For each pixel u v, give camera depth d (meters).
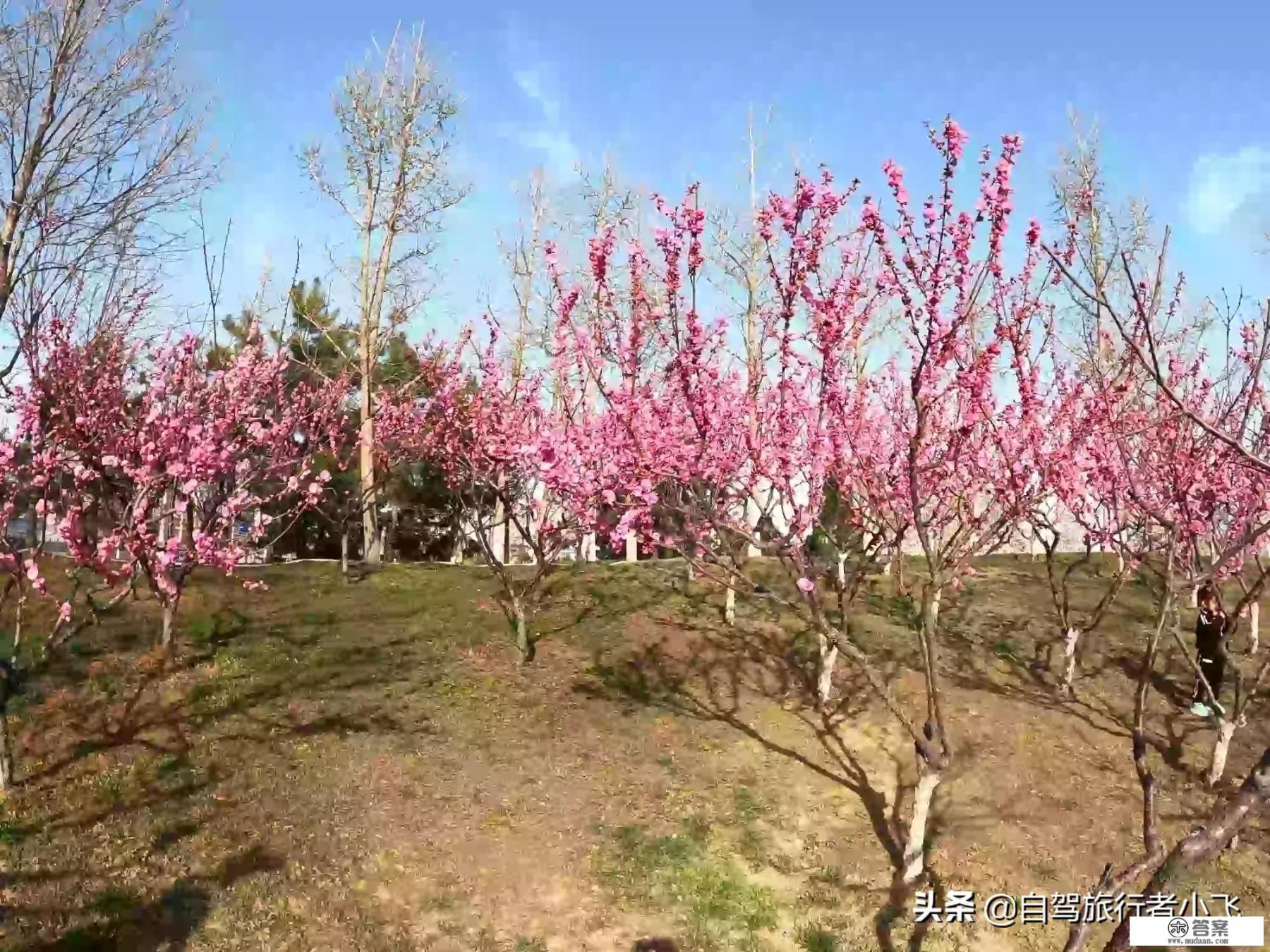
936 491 8.02
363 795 7.76
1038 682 11.20
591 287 7.40
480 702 9.62
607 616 12.40
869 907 6.98
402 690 9.71
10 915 5.80
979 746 9.38
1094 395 7.74
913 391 5.73
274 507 17.25
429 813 7.62
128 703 8.69
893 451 8.46
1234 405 7.63
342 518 15.93
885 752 9.19
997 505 7.82
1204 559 11.97
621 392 6.60
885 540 8.49
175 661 9.63
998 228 5.19
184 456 8.88
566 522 10.34
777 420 6.85
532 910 6.66
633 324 6.50
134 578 7.98
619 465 7.29
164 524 9.54
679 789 8.30
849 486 8.36
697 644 11.53
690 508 6.80
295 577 13.84
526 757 8.62
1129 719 10.38
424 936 6.30
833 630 6.90
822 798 8.35
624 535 7.54
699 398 6.40
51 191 7.15
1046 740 9.67
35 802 7.04
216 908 6.22
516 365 13.52
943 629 12.70
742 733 9.40
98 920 5.90
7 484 8.07
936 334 5.60
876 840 7.79
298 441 12.93
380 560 15.98
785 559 6.80
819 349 6.34
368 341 16.00
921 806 7.22
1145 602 14.40
